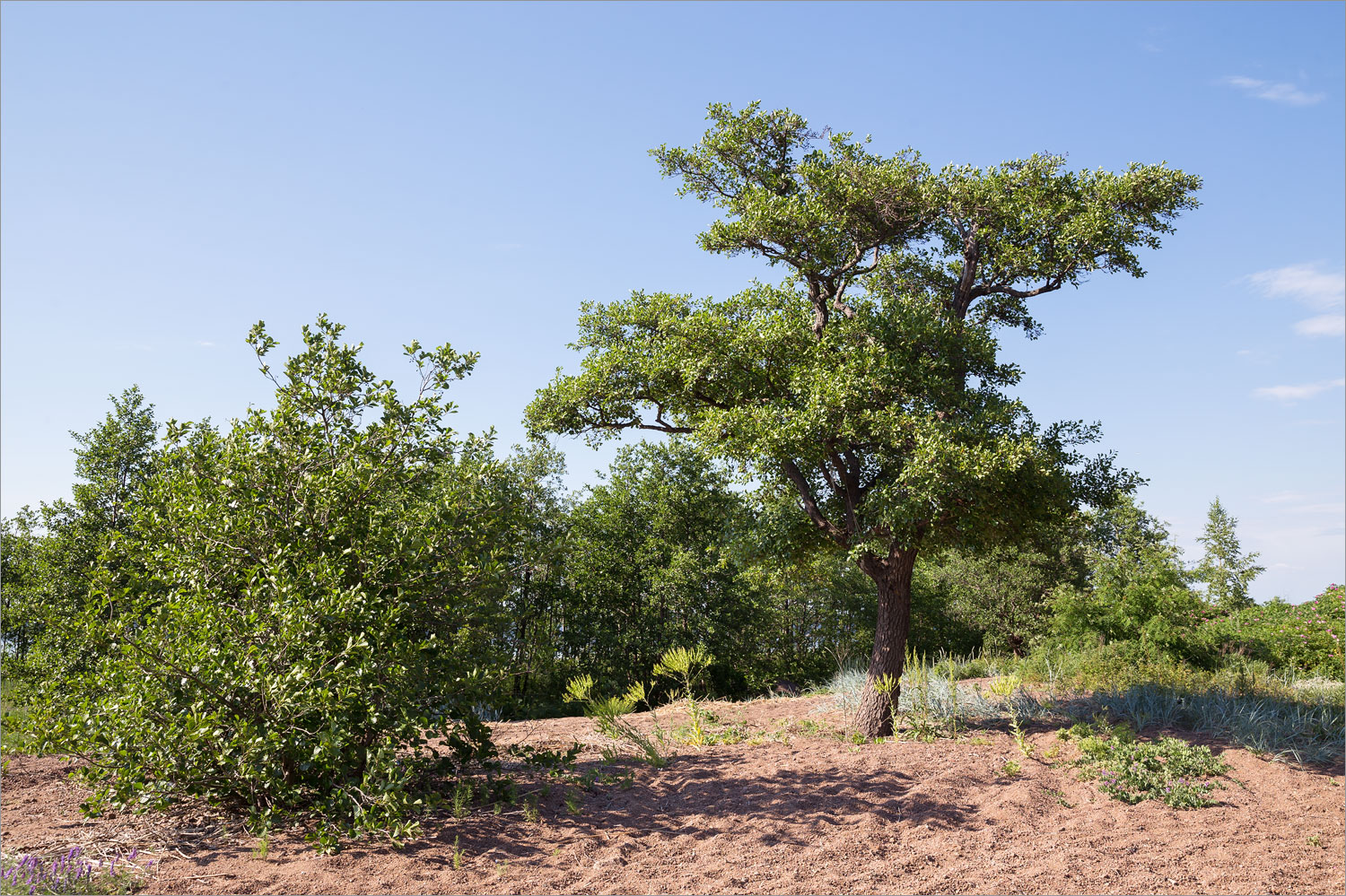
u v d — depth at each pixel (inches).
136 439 496.4
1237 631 586.6
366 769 269.0
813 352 374.3
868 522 377.7
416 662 283.7
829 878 216.8
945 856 231.3
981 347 374.3
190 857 227.6
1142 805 270.7
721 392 401.4
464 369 325.7
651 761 332.5
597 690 1012.5
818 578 498.6
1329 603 618.2
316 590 265.6
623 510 1193.4
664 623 1128.8
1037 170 390.9
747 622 1147.9
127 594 287.9
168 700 246.8
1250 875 216.2
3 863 214.8
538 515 1105.4
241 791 251.1
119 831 246.7
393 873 217.2
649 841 244.4
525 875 217.8
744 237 401.1
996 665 612.7
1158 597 595.5
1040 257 385.4
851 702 449.1
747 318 408.2
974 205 388.8
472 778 307.6
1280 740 328.8
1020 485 348.8
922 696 402.3
